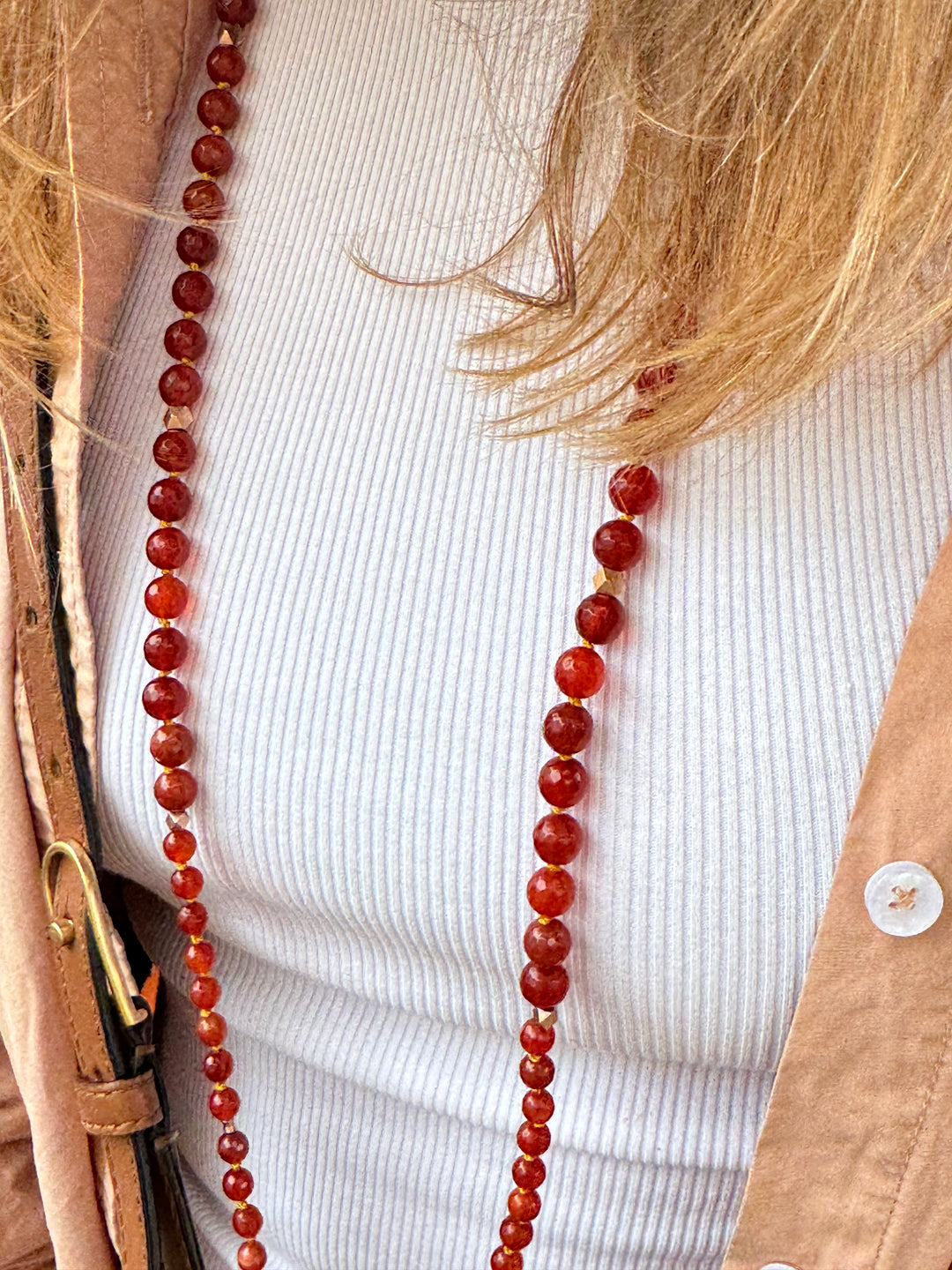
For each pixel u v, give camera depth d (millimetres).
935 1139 234
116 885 320
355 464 260
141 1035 288
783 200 221
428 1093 274
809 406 243
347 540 257
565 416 252
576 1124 267
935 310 221
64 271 264
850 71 214
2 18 258
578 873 245
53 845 274
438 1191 283
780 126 221
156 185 284
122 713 271
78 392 262
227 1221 319
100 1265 299
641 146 230
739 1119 264
